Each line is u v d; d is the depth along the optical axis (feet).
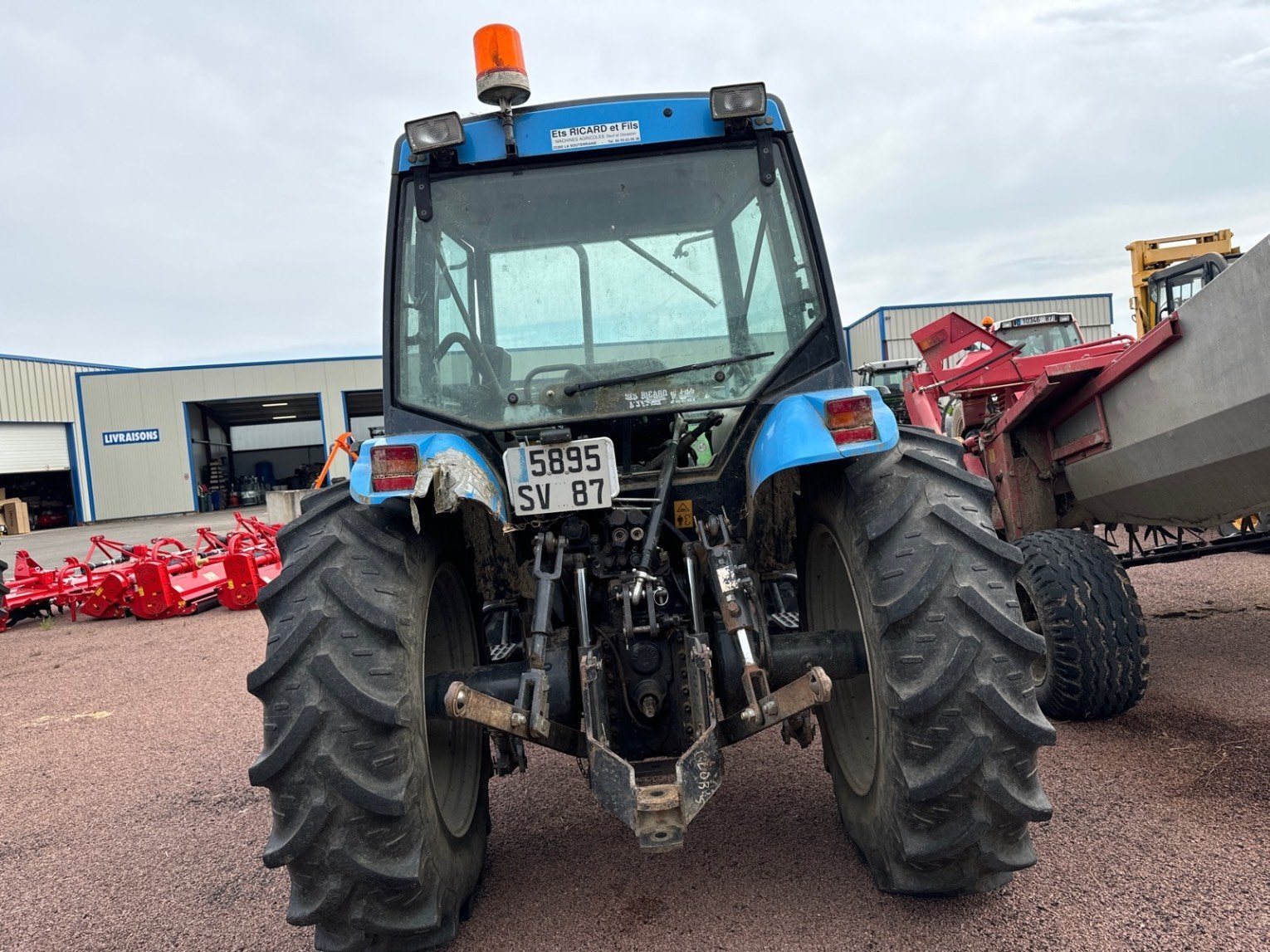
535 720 6.88
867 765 7.84
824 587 8.57
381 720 6.46
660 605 7.83
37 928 8.73
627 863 8.80
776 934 7.22
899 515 6.79
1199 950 6.56
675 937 7.32
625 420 8.97
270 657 6.55
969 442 16.05
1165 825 8.59
